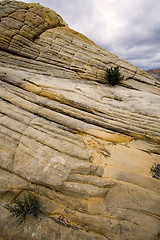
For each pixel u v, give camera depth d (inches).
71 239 129.5
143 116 265.6
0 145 188.4
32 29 502.0
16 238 129.5
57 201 151.6
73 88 329.4
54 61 495.2
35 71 405.4
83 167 171.5
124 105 304.8
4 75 304.5
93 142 209.0
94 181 161.6
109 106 289.6
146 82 553.0
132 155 199.6
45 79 342.6
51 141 195.6
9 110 231.8
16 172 167.6
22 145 188.9
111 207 148.2
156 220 142.3
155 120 254.4
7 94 261.3
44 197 153.9
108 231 135.5
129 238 131.7
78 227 138.0
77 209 146.7
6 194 155.9
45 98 277.4
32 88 291.7
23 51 469.4
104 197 153.6
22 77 317.1
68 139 204.2
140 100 350.9
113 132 230.8
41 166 169.6
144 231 135.2
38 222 138.7
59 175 161.9
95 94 332.2
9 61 423.2
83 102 272.8
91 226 138.1
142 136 226.7
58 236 130.7
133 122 249.9
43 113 239.1
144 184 166.1
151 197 156.1
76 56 518.9
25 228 134.3
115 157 193.3
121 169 178.5
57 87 307.9
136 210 147.0
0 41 445.1
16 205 149.6
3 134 198.7
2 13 470.6
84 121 246.7
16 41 460.4
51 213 145.4
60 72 462.3
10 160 176.9
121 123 245.0
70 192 153.6
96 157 188.1
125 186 162.4
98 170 173.2
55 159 175.8
